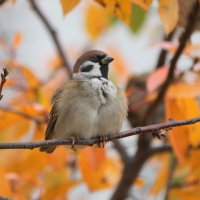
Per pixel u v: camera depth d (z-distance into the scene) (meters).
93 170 8.78
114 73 12.12
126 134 7.05
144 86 11.54
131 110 10.63
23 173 9.49
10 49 10.14
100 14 11.29
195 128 8.55
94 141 8.22
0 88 6.00
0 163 9.61
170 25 6.66
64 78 11.88
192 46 9.02
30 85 9.79
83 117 8.05
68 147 8.68
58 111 8.28
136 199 10.96
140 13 9.16
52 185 9.61
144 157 10.68
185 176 10.22
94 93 8.14
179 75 9.20
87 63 8.72
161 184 10.37
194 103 8.50
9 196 8.27
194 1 8.67
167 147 10.59
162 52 10.98
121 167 11.06
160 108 10.88
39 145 6.70
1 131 9.14
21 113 8.98
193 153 9.17
